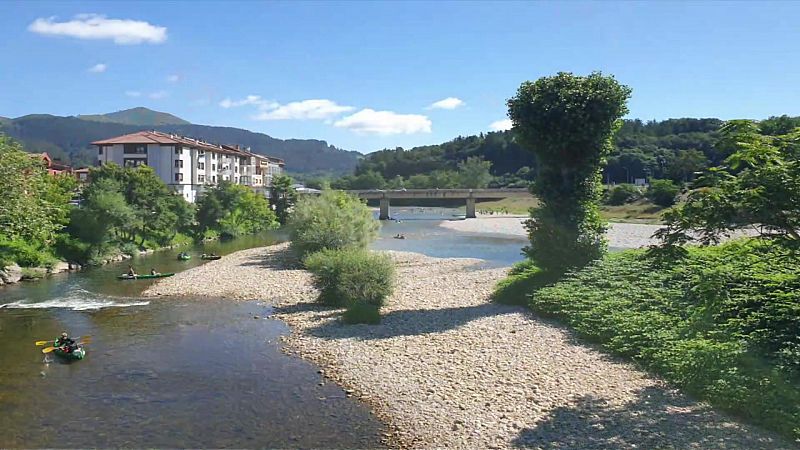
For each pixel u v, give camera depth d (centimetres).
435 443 1347
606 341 2020
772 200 1266
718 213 1332
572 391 1590
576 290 2564
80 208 5156
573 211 2945
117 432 1466
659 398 1520
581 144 2848
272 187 10450
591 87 2834
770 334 1627
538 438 1320
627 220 9681
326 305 3003
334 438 1404
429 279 3759
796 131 1341
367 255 3048
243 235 8100
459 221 11081
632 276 2552
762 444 1232
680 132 18438
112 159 10488
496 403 1537
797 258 1427
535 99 2841
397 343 2167
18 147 3728
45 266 4341
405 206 18062
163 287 3697
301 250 4722
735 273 1800
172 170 10488
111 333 2495
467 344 2103
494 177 19725
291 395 1700
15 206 3506
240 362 2041
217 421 1523
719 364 1553
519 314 2558
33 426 1508
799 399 1345
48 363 2055
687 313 1933
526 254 3073
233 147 14450
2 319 2791
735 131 1432
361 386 1748
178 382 1834
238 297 3325
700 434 1291
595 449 1245
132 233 5891
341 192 5547
